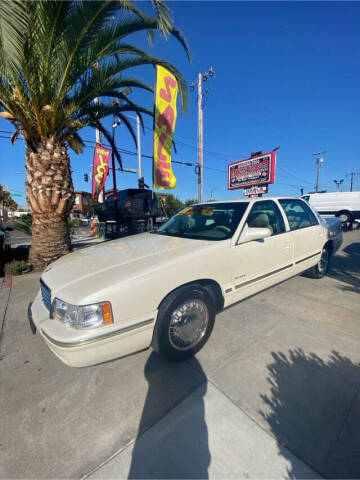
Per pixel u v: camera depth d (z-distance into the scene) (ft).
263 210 9.86
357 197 45.73
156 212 36.04
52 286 6.36
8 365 7.14
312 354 7.12
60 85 14.80
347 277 13.97
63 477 4.19
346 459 4.25
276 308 10.12
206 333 7.47
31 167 16.22
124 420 5.22
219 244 7.93
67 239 18.26
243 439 4.69
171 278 6.51
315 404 5.41
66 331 5.47
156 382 6.25
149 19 13.65
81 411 5.49
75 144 20.77
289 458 4.31
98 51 14.32
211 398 5.68
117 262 6.99
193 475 4.13
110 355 5.70
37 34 12.01
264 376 6.31
